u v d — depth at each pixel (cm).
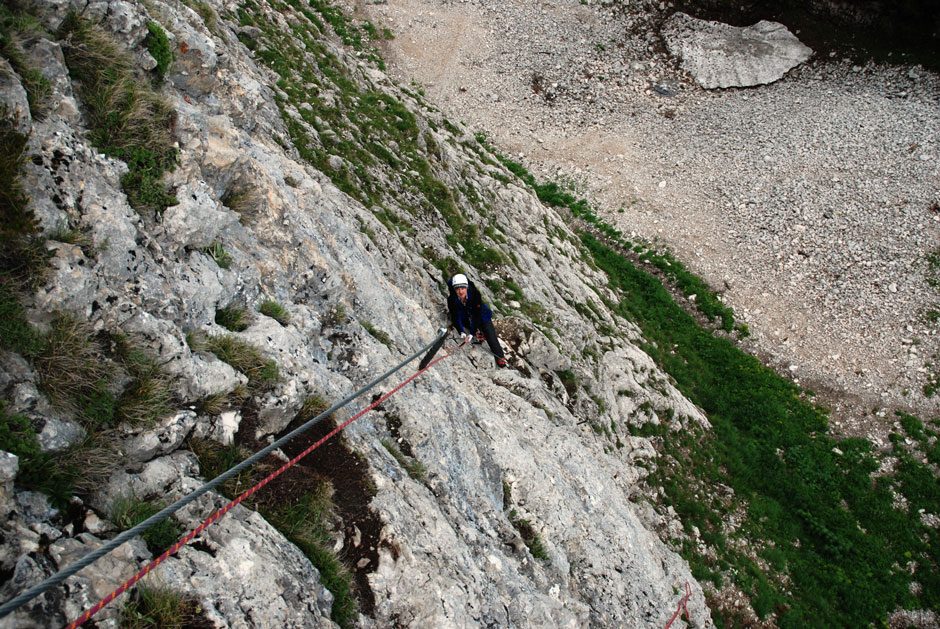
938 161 2570
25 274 450
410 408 771
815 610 1510
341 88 1792
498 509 822
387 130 1734
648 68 3269
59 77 546
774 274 2341
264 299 696
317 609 484
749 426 1922
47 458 415
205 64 830
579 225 2473
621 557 1009
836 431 1945
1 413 402
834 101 3044
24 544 374
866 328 2170
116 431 464
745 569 1493
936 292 2217
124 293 513
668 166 2742
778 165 2692
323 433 617
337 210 1076
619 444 1494
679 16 3500
